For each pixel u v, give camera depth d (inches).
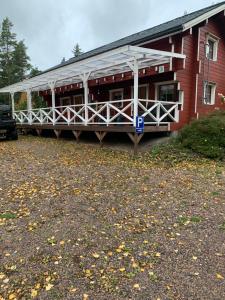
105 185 237.5
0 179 257.1
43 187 232.7
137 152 383.2
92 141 494.0
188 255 129.7
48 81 578.2
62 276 115.6
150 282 110.9
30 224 163.6
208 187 232.7
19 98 1430.9
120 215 175.3
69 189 227.0
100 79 582.9
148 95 505.4
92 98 641.0
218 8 458.3
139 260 126.1
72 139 542.0
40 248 137.2
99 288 108.0
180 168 298.4
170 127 432.1
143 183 243.3
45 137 611.8
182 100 456.1
